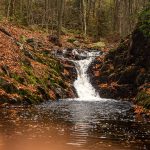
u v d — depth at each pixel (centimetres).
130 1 4925
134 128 1383
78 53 3941
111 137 1193
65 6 5972
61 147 1034
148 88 2439
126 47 3180
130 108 2111
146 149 1024
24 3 5625
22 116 1625
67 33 5303
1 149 982
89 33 5788
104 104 2345
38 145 1049
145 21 2867
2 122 1427
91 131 1302
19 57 2691
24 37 3594
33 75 2586
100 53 4016
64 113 1806
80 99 2722
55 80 2848
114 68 3181
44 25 5462
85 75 3384
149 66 2709
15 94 2142
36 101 2242
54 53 3697
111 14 6119
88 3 6156
